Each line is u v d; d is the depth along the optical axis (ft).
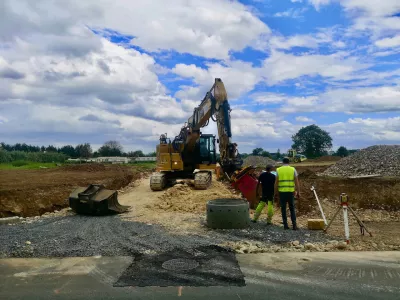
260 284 17.62
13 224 34.73
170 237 27.22
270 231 29.48
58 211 45.83
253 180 44.88
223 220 30.17
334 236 27.96
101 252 23.34
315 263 20.85
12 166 131.85
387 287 17.17
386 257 22.04
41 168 118.01
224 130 50.60
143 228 30.94
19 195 47.62
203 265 20.48
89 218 37.96
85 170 110.83
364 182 47.47
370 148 77.46
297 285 17.46
